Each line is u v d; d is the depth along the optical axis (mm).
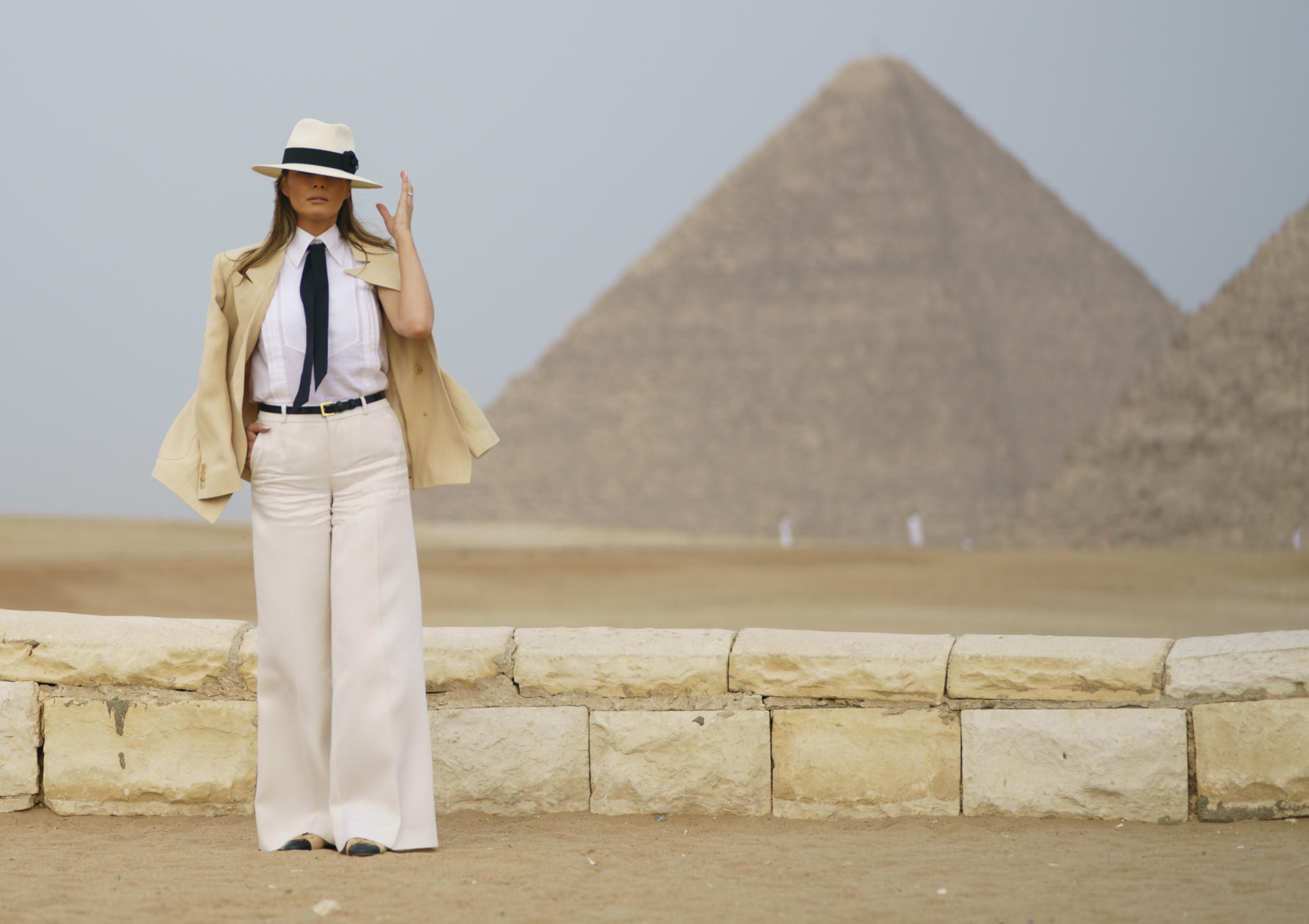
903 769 9047
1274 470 163000
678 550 87312
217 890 7301
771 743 9188
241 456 8367
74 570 52625
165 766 9320
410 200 8680
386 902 7105
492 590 58344
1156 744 8695
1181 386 176375
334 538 8430
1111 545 172625
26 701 9352
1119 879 7539
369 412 8453
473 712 9352
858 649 9164
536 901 7141
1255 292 174500
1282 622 45156
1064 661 8852
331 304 8422
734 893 7312
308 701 8469
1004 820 8875
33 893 7234
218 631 9438
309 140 8391
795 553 81188
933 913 6953
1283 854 7926
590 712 9344
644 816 9227
